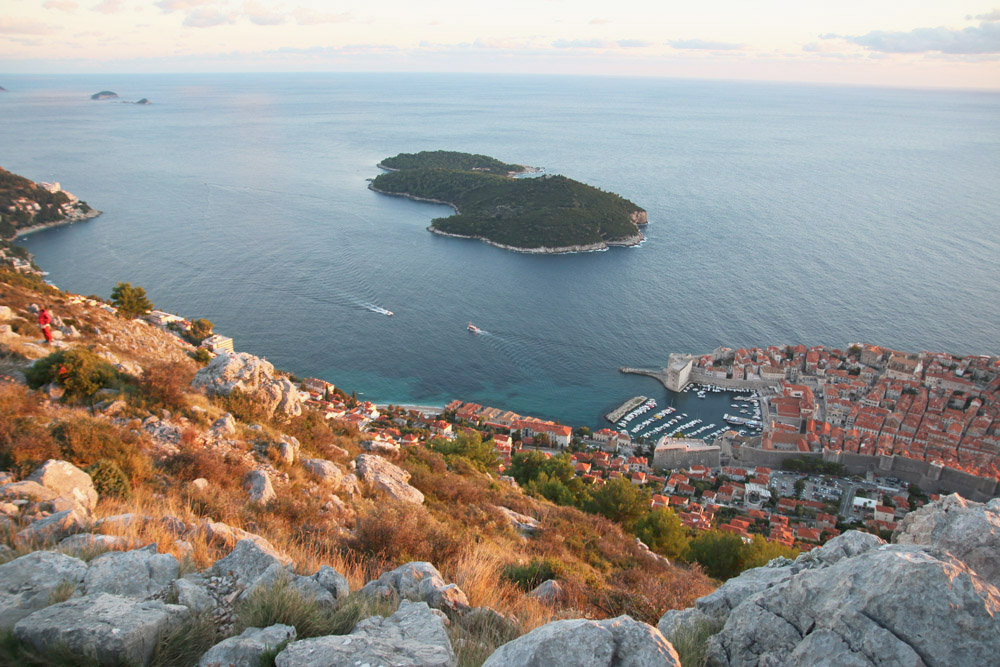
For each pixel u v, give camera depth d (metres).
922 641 5.85
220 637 7.70
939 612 5.89
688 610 9.17
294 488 18.48
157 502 14.53
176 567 9.30
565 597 13.45
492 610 10.08
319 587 9.38
